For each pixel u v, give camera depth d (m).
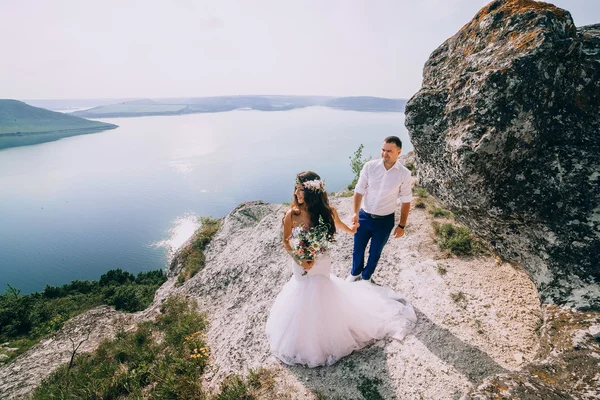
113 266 187.00
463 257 6.46
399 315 5.16
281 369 4.89
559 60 3.47
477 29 4.42
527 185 3.66
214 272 10.55
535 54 3.36
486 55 3.95
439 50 5.30
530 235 3.87
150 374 6.77
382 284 6.20
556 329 3.30
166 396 5.67
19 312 24.47
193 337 7.38
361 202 5.59
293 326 4.80
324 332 4.68
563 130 3.63
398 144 4.76
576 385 2.68
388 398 4.06
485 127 3.48
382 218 5.27
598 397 2.51
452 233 7.23
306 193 4.30
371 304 5.25
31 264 193.50
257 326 6.24
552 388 2.73
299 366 4.86
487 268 5.99
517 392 2.76
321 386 4.46
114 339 9.14
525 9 3.83
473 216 4.17
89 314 11.77
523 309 4.88
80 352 9.28
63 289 35.88
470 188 3.80
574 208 3.51
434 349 4.54
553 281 3.65
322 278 4.68
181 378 5.89
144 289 28.84
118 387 6.75
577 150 3.54
